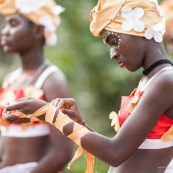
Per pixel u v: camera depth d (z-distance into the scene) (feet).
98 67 48.39
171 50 32.76
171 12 32.68
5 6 33.04
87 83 48.91
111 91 48.47
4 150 32.42
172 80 22.45
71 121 22.41
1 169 32.37
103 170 45.96
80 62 48.65
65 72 48.55
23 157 31.91
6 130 31.12
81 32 48.91
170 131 22.93
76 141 22.27
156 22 23.11
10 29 33.22
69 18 49.01
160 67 23.09
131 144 22.09
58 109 22.91
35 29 33.24
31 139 31.86
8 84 33.53
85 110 50.19
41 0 33.37
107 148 22.00
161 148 23.18
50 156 31.50
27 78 32.78
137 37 23.02
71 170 48.42
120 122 23.91
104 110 50.01
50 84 31.91
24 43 33.06
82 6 48.85
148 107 22.36
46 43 33.83
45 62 33.32
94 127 50.14
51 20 33.71
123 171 23.38
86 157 24.03
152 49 23.18
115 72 46.60
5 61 60.13
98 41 48.42
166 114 22.80
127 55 23.08
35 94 31.83
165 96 22.39
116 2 23.18
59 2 48.83
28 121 22.97
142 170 23.13
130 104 23.24
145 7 23.08
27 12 32.96
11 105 22.56
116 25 23.11
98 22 23.44
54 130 31.48
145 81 23.31
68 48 49.06
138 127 22.18
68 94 32.22
